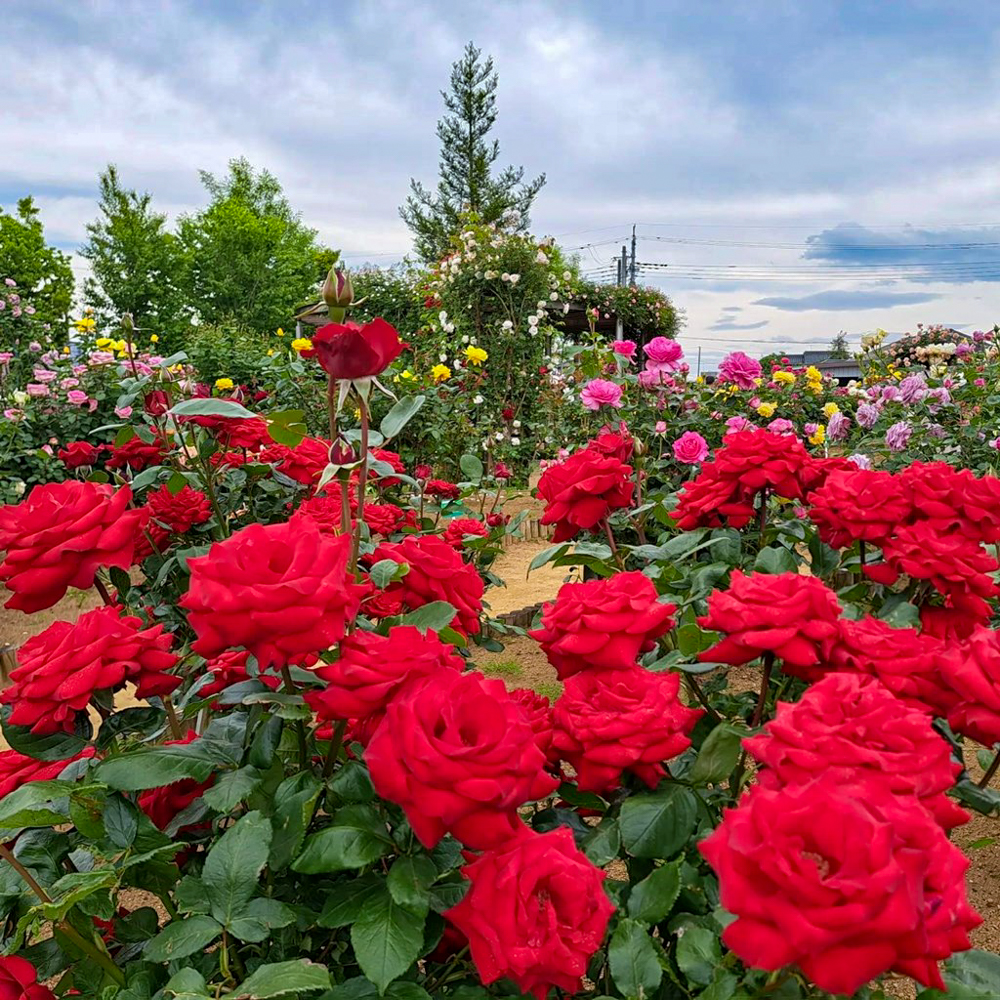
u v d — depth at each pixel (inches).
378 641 42.7
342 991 39.3
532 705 59.2
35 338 375.6
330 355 52.0
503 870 35.9
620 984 38.4
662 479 166.4
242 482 122.3
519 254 397.4
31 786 41.3
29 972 45.6
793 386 344.2
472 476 129.2
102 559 50.5
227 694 46.5
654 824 45.1
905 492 69.8
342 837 39.2
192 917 40.0
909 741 35.4
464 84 1043.9
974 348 302.5
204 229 1354.6
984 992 36.2
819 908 25.9
